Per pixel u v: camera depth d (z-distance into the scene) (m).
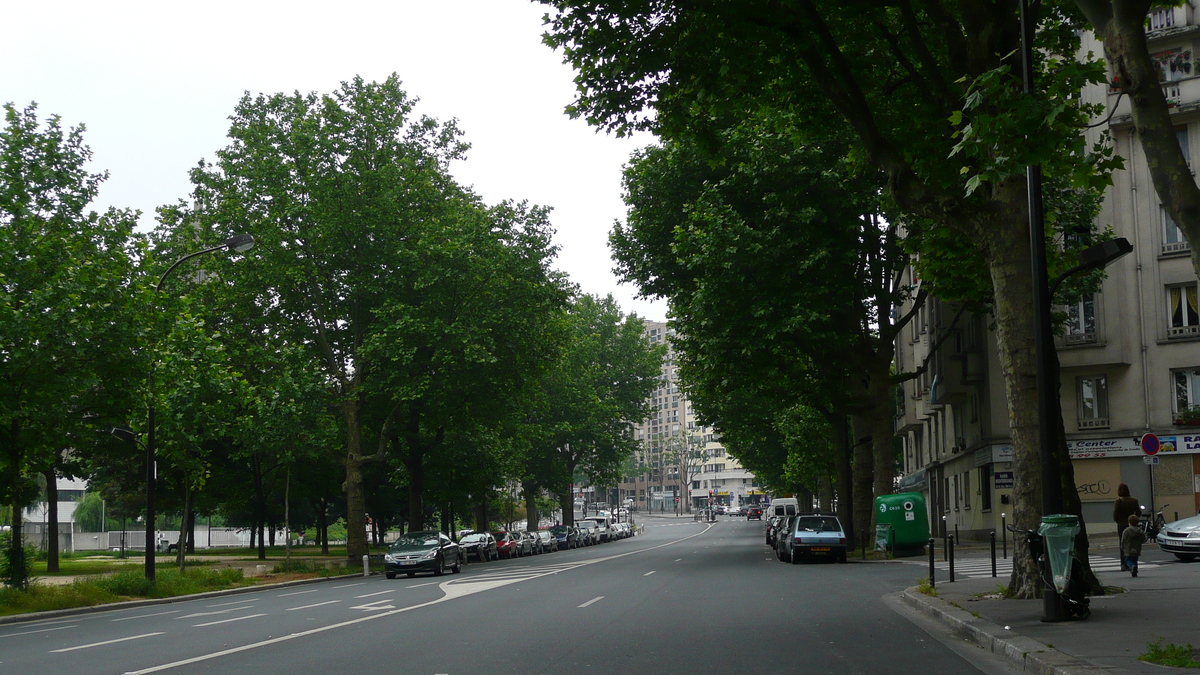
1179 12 37.31
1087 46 38.78
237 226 40.62
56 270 24.92
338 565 41.62
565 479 75.50
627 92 16.20
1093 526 38.06
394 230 41.22
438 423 45.84
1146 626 11.52
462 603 19.92
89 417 26.64
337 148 41.09
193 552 59.06
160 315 26.81
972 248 17.53
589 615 16.47
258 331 42.62
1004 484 39.66
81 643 14.41
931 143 15.75
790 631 13.66
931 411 52.53
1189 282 37.38
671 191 34.84
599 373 80.75
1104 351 38.06
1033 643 10.43
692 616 15.98
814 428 50.25
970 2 14.82
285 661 11.38
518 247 43.75
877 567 29.52
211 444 51.81
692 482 196.12
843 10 15.59
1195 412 36.56
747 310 31.48
